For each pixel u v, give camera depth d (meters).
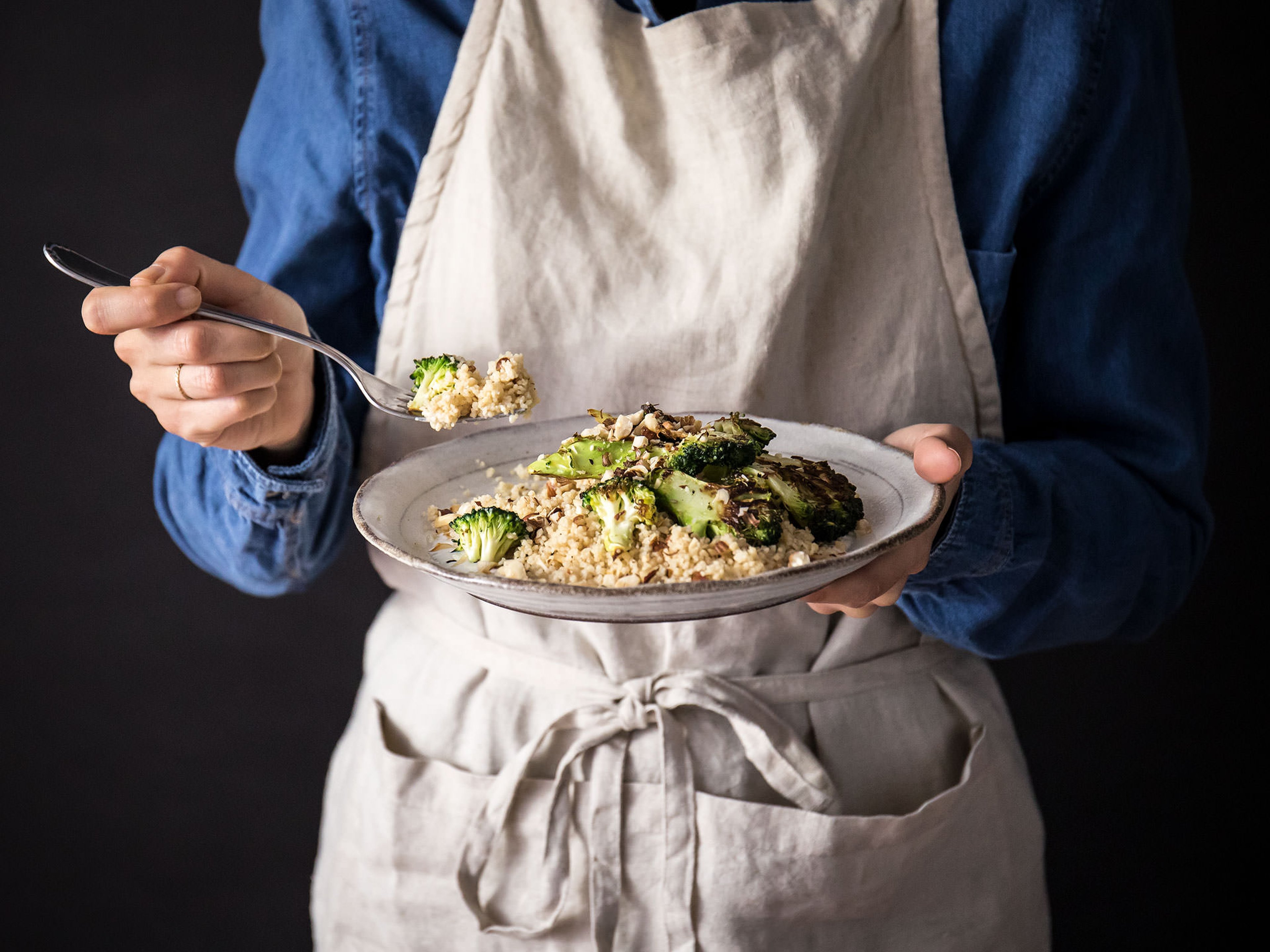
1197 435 1.39
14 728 2.34
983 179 1.30
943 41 1.28
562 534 0.96
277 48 1.42
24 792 2.37
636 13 1.35
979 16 1.26
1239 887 2.40
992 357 1.32
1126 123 1.28
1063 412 1.37
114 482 2.26
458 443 1.16
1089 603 1.30
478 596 0.84
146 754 2.39
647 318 1.29
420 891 1.34
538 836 1.29
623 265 1.29
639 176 1.29
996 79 1.28
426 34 1.32
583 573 0.93
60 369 2.21
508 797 1.26
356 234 1.40
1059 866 2.43
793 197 1.25
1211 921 2.42
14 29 2.08
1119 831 2.41
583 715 1.28
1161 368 1.34
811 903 1.26
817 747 1.30
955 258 1.30
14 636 2.30
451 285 1.34
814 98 1.25
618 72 1.29
